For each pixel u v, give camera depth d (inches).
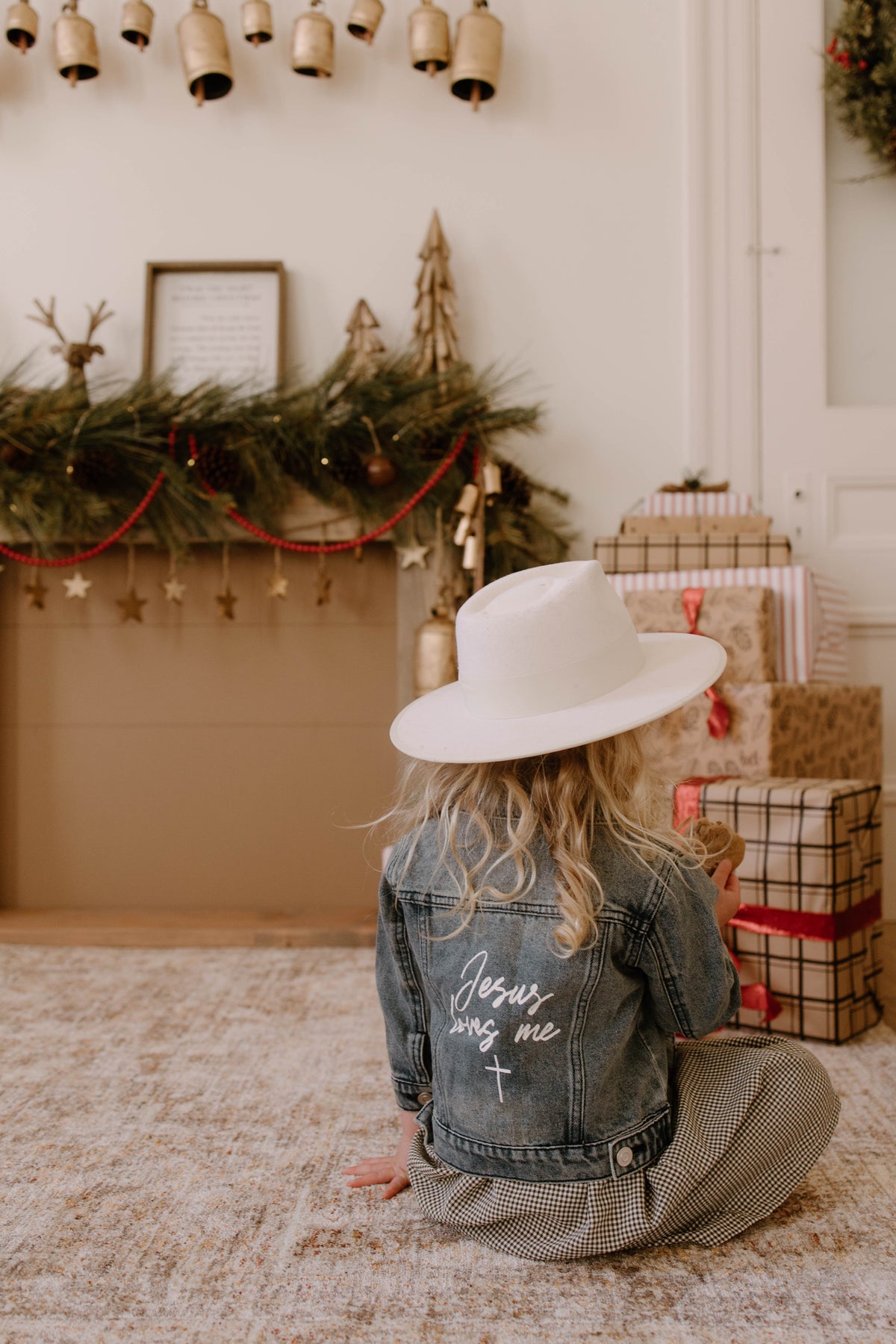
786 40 91.2
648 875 34.4
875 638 90.2
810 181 90.7
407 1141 40.6
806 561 90.1
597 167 91.8
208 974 71.7
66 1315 32.1
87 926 81.4
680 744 68.8
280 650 88.9
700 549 77.7
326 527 86.2
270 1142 45.2
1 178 92.3
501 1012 34.1
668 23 92.0
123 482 83.7
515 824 35.5
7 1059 55.2
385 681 88.4
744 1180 36.1
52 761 89.0
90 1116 47.9
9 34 89.0
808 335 90.4
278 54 92.6
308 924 81.8
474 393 82.8
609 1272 34.4
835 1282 33.7
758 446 90.5
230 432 83.4
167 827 88.9
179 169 92.4
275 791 88.8
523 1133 34.4
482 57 87.4
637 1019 36.3
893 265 92.3
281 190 92.2
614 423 91.1
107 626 89.0
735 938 59.3
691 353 90.3
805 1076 37.4
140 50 89.6
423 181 92.0
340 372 81.7
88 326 91.6
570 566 38.9
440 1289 33.5
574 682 35.1
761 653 69.6
